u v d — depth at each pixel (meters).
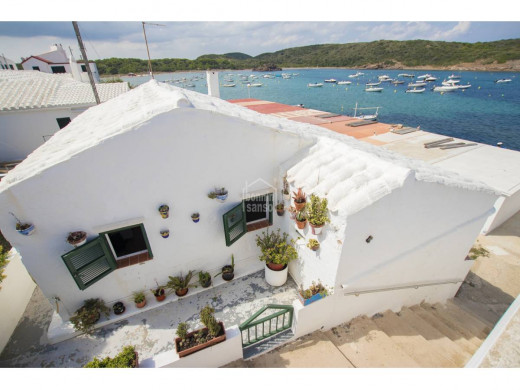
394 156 8.30
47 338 6.64
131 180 5.91
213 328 5.27
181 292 7.48
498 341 3.78
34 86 19.89
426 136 19.03
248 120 6.62
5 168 16.42
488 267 10.56
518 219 13.49
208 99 9.52
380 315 7.61
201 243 7.49
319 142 7.73
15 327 6.98
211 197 6.83
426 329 7.33
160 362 5.02
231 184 7.15
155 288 7.44
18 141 17.47
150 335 6.71
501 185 11.93
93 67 54.53
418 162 8.41
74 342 6.57
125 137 5.48
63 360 6.22
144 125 5.54
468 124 46.53
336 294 6.29
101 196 5.78
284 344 6.25
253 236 8.30
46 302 7.71
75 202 5.60
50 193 5.32
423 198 6.01
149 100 7.68
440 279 8.18
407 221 6.16
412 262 7.02
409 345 6.60
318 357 5.93
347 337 6.60
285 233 8.11
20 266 7.66
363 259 6.14
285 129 7.31
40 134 17.89
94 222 5.95
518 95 70.62
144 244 7.27
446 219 6.80
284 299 7.63
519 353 3.62
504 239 12.12
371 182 5.68
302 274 7.64
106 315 6.90
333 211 5.51
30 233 5.35
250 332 6.58
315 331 6.64
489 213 7.52
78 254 5.87
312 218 6.03
